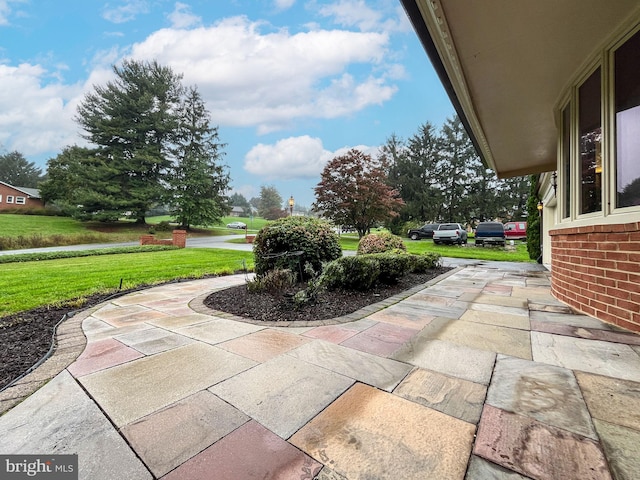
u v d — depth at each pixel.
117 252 12.20
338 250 5.79
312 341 2.74
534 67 3.60
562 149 4.35
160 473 1.25
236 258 10.41
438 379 2.02
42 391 1.90
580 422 1.55
